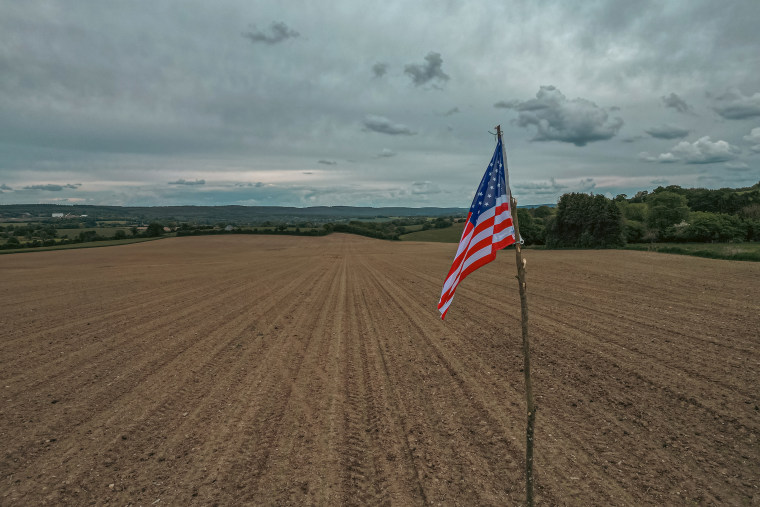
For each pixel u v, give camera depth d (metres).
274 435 6.51
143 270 39.16
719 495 4.69
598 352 9.85
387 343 11.85
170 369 9.84
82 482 5.33
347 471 5.49
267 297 21.50
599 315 13.70
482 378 8.73
